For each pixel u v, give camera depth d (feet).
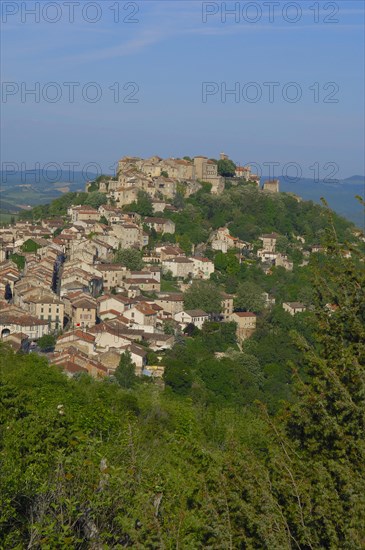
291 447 113.60
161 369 556.10
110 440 153.79
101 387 324.80
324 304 135.54
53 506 103.14
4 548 99.04
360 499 94.84
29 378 310.45
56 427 141.28
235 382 522.06
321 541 96.94
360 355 122.31
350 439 107.34
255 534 98.02
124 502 104.63
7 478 106.32
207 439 226.17
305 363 129.49
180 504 104.99
